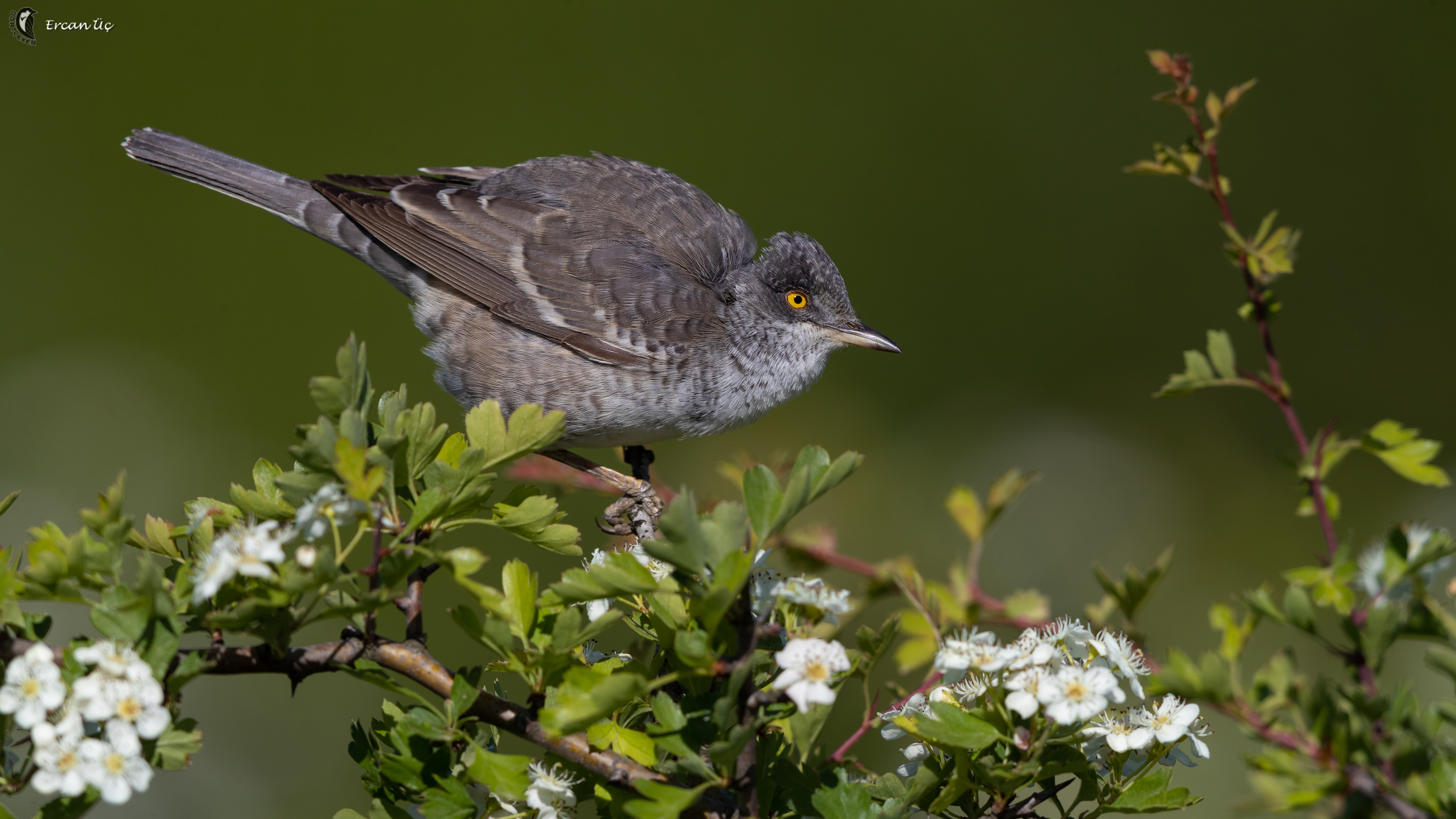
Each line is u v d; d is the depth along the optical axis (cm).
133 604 402
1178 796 468
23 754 504
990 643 470
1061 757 462
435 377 979
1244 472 1634
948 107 1928
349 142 1747
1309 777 445
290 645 459
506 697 553
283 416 1568
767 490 412
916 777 484
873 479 1530
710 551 402
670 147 1838
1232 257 566
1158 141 1898
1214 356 555
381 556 424
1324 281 1828
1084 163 1903
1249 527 1540
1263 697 472
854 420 1650
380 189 1016
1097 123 1917
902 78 1939
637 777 439
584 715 398
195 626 429
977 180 1884
